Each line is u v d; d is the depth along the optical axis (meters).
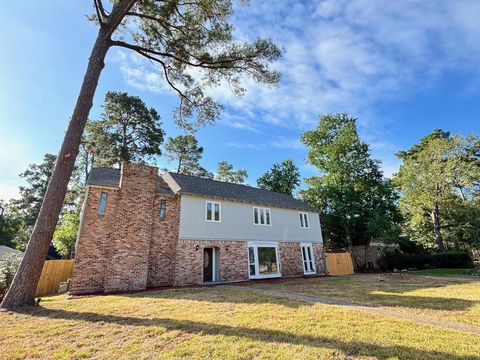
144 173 16.02
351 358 4.36
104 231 14.60
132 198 15.27
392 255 29.95
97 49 11.09
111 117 31.50
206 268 19.28
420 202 29.53
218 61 13.57
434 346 4.80
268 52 13.34
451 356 4.35
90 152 31.53
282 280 18.48
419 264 28.45
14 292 8.48
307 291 12.05
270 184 39.06
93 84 10.71
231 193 21.22
